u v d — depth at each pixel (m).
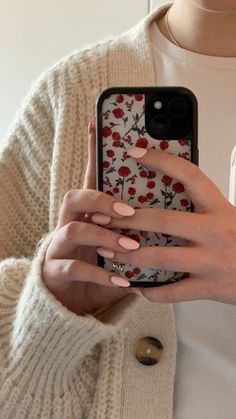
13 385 0.66
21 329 0.64
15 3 1.39
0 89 1.44
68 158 0.72
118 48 0.75
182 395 0.70
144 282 0.59
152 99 0.58
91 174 0.61
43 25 1.39
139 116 0.58
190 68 0.74
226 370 0.69
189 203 0.58
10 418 0.67
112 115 0.58
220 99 0.73
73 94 0.73
